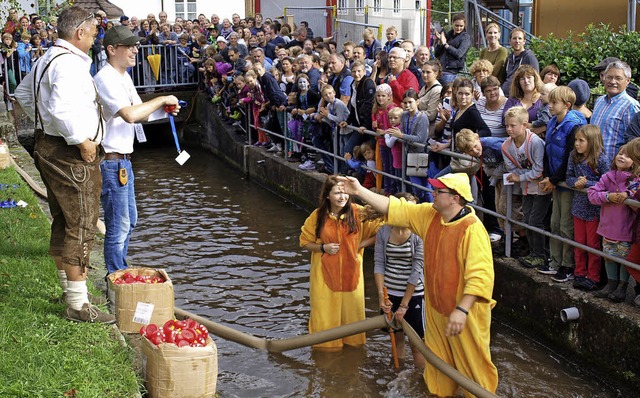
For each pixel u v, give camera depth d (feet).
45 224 27.81
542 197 25.14
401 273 21.58
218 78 58.49
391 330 21.30
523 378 22.20
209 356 17.38
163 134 64.90
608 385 21.85
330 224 22.54
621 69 24.04
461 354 18.94
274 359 22.59
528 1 57.98
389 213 19.60
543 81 29.73
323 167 41.63
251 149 49.52
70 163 19.20
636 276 21.63
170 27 68.33
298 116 43.42
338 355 22.81
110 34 21.31
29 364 16.88
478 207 27.48
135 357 18.60
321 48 50.42
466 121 28.22
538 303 24.70
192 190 46.78
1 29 57.98
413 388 20.84
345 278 22.72
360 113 36.47
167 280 20.61
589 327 22.61
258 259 32.60
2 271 22.56
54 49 18.93
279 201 43.70
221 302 27.61
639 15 45.42
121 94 21.03
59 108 18.44
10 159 37.50
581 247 23.03
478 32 52.80
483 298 18.19
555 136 23.84
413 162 30.94
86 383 16.48
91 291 22.33
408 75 34.24
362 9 71.05
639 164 21.24
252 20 67.77
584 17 47.98
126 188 22.27
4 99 54.49
